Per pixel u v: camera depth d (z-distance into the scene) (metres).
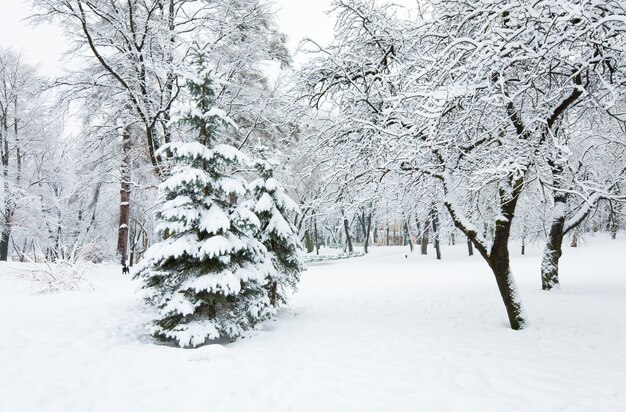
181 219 7.11
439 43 6.76
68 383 4.51
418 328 7.88
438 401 4.27
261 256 8.33
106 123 14.98
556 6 4.47
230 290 6.86
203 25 14.60
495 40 4.73
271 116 16.33
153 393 4.39
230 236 7.52
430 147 5.57
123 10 13.82
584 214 11.43
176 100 13.99
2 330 6.37
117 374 4.89
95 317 7.96
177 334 6.61
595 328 7.38
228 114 15.50
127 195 20.69
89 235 32.81
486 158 6.61
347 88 9.12
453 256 30.95
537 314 8.70
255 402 4.24
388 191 9.09
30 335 6.20
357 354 6.02
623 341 6.51
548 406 4.12
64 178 26.56
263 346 6.54
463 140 7.32
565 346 6.28
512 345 6.38
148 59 12.97
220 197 8.02
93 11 12.54
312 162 10.44
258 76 18.59
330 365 5.49
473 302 11.05
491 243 7.62
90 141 15.21
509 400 4.28
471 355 5.89
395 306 10.86
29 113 24.48
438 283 15.99
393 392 4.52
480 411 4.03
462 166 7.54
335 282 17.38
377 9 9.06
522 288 12.87
